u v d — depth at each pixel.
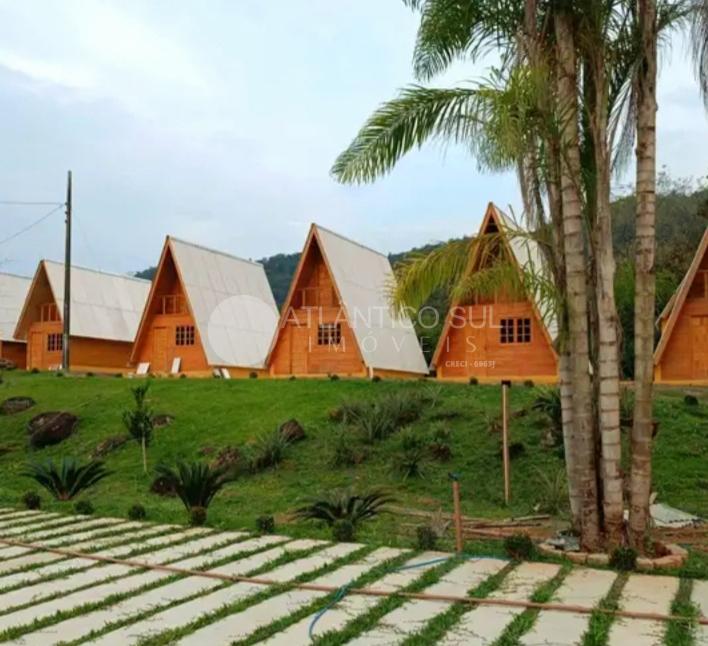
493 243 9.48
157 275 33.22
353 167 9.78
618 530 8.77
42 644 6.00
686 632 6.04
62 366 34.59
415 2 10.14
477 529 10.91
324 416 18.94
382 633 6.10
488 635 6.00
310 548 9.42
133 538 10.20
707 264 22.75
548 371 24.56
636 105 9.12
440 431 16.48
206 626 6.38
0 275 46.53
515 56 9.65
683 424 16.12
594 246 9.22
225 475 14.13
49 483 14.34
